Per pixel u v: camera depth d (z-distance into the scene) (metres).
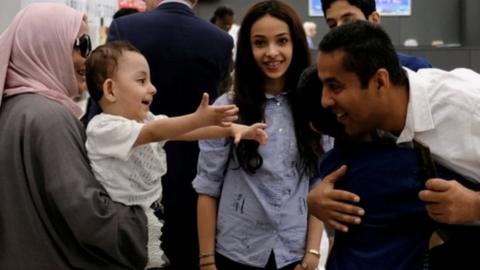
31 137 1.67
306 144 2.09
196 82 2.60
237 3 12.12
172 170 2.52
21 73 1.80
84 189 1.64
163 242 2.56
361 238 1.50
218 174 2.16
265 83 2.16
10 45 1.80
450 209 1.33
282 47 2.12
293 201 2.10
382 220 1.47
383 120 1.44
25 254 1.66
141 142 1.71
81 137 1.74
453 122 1.39
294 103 2.10
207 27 2.66
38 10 1.83
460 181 1.44
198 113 1.67
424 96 1.42
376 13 2.33
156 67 2.57
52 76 1.81
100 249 1.68
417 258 1.46
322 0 2.36
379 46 1.39
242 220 2.10
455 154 1.40
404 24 12.59
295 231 2.10
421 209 1.44
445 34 12.60
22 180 1.67
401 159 1.45
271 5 2.16
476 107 1.37
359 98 1.40
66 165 1.64
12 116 1.71
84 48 1.87
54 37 1.81
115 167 1.72
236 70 2.17
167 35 2.58
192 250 2.58
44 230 1.68
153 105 2.57
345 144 1.55
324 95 1.45
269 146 2.09
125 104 1.83
